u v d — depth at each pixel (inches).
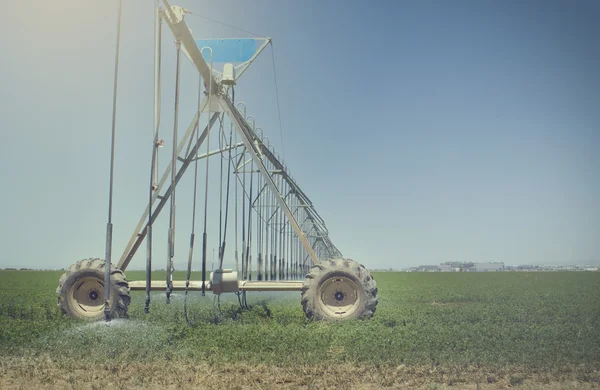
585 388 266.8
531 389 262.1
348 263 502.0
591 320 559.8
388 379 277.7
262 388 263.0
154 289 523.8
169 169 582.9
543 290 1333.7
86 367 303.6
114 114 425.4
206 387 262.7
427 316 582.9
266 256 927.0
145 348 346.0
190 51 537.0
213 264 666.2
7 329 424.2
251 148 594.6
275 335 388.2
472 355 331.9
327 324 469.4
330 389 261.9
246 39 660.1
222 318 531.8
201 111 604.7
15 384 269.4
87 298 510.3
